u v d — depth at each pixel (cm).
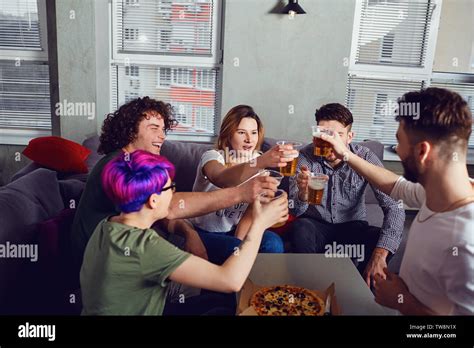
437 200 120
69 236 186
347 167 230
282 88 325
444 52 346
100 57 323
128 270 118
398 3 332
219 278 118
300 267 164
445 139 114
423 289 124
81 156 256
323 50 319
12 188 184
